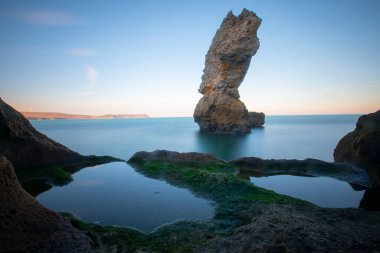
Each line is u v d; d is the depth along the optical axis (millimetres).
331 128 138750
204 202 20672
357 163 30594
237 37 78875
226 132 88062
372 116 25938
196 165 33219
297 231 13250
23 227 13234
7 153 30359
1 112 29516
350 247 11844
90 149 61188
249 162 33781
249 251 11922
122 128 153750
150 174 30094
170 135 97000
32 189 24984
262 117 143000
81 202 21078
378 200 22109
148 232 15602
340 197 23109
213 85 87625
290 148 62062
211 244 13172
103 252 12766
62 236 13680
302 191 24844
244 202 19203
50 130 133250
